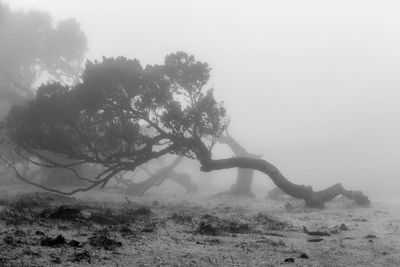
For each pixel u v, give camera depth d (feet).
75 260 26.66
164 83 75.97
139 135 78.33
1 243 30.19
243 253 31.50
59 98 76.48
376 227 50.60
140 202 87.56
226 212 69.41
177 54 77.92
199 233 40.78
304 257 30.83
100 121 78.89
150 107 78.02
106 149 81.20
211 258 29.43
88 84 75.10
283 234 43.42
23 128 77.00
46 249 29.35
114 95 75.56
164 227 44.57
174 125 77.15
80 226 40.57
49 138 76.23
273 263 28.60
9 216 44.06
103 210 59.11
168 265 26.99
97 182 82.79
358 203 86.63
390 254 32.63
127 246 32.22
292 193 82.84
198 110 75.87
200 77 77.41
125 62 76.07
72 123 77.46
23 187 119.65
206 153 80.79
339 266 28.53
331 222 57.11
